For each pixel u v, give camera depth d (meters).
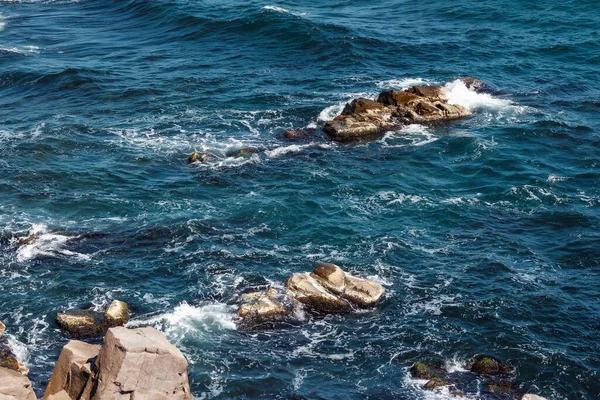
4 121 62.38
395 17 90.00
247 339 38.31
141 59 76.75
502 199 52.22
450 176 55.38
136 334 29.97
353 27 83.75
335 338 38.66
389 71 74.06
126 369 28.92
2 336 37.62
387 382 35.75
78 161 55.78
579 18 87.56
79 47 80.69
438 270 44.19
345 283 41.69
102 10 94.44
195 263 44.22
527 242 47.22
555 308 41.03
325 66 75.00
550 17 87.88
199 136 60.62
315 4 94.94
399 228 48.50
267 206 50.25
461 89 68.88
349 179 54.34
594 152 58.75
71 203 50.09
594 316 40.47
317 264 43.66
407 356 37.53
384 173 55.41
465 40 81.88
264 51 78.31
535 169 56.12
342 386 35.50
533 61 76.69
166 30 84.88
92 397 29.53
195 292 41.66
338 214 49.88
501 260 45.16
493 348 38.12
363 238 47.19
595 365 37.06
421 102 64.62
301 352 37.62
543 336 39.00
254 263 44.38
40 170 54.00
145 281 42.53
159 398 29.67
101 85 69.56
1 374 30.58
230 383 35.34
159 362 29.48
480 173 55.66
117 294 41.31
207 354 37.09
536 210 50.91
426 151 58.91
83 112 64.44
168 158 56.97
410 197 52.22
